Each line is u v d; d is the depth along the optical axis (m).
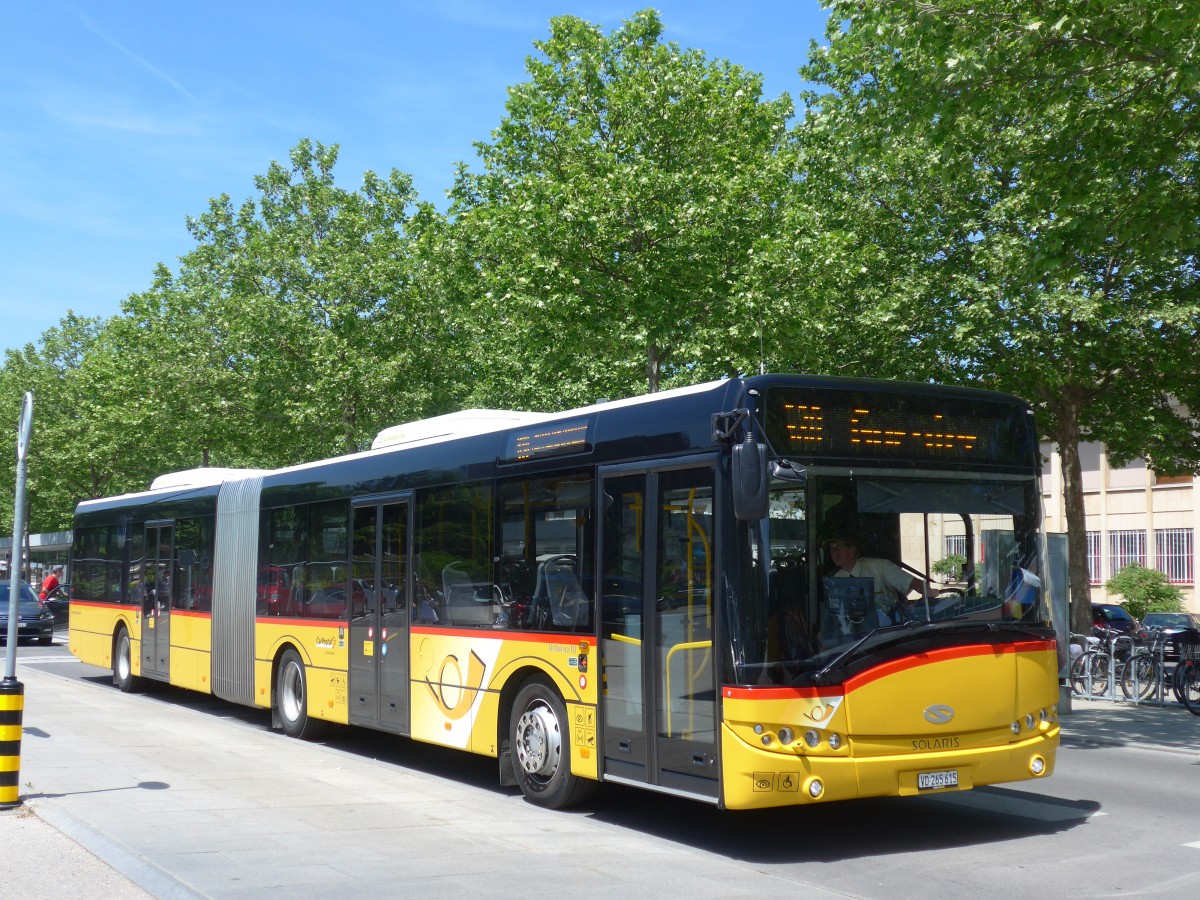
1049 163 15.06
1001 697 8.37
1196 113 13.73
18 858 7.49
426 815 9.45
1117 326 22.09
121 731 14.31
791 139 25.19
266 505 15.79
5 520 58.66
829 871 7.72
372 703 12.82
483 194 25.44
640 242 21.47
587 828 9.12
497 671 10.63
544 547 10.17
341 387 30.98
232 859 7.61
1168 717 17.27
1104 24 13.10
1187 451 25.78
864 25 13.74
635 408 9.24
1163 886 7.29
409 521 12.33
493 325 28.64
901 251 23.83
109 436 43.00
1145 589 41.84
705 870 7.69
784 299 20.98
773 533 7.92
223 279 35.25
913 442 8.52
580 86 23.27
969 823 9.41
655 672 8.66
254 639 15.73
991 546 8.67
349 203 34.81
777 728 7.69
